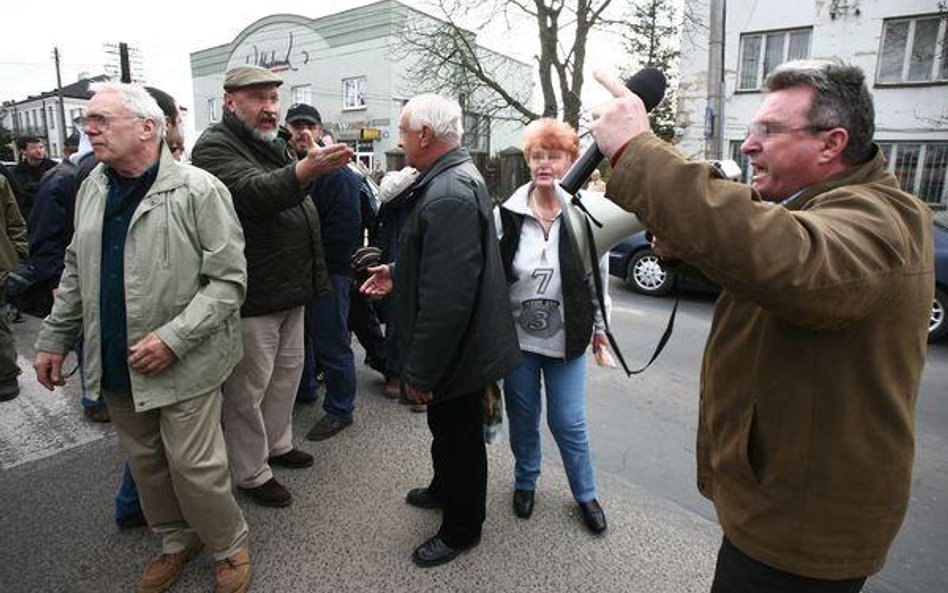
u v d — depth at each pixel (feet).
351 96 76.59
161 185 5.80
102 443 9.73
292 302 7.88
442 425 6.64
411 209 6.35
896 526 3.42
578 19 42.91
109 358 5.98
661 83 3.85
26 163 19.62
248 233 7.39
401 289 6.39
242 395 7.67
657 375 13.84
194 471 5.98
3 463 9.07
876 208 3.03
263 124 7.67
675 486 8.86
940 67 38.45
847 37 40.34
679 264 3.97
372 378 12.89
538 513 7.97
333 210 9.45
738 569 3.71
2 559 6.88
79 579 6.59
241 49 89.20
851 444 3.23
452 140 6.31
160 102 8.44
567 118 44.06
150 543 7.23
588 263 7.30
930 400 13.05
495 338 6.24
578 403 7.57
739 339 3.65
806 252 2.68
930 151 39.70
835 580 3.41
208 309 5.83
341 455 9.45
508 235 7.32
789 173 3.44
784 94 3.41
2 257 11.39
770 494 3.47
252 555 7.02
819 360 3.21
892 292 2.99
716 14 25.45
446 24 44.75
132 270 5.71
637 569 6.91
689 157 3.10
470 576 6.74
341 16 74.64
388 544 7.27
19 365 13.43
